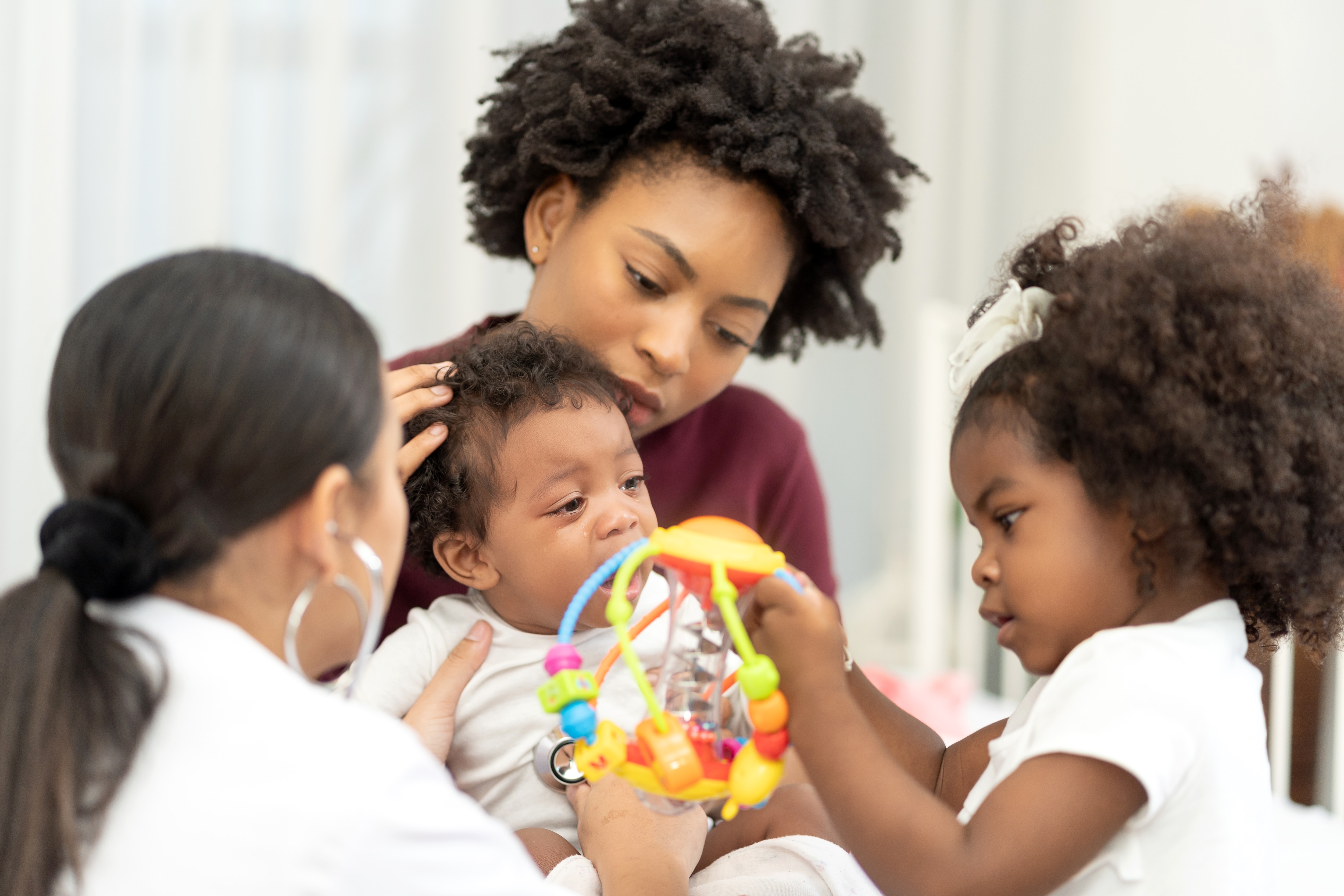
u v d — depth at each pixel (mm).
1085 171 3154
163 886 665
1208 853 804
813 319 1617
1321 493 877
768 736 794
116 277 756
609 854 1035
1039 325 930
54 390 743
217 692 706
